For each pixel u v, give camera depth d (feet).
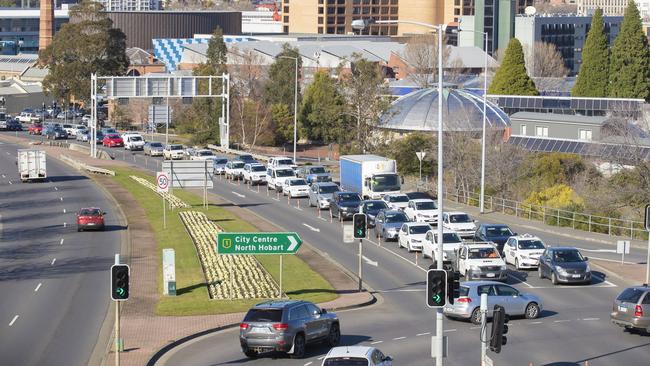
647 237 375.45
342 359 166.40
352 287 286.46
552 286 289.33
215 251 340.59
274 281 291.99
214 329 236.02
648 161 450.71
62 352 212.64
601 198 416.26
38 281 299.58
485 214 437.99
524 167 492.95
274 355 211.00
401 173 561.84
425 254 333.42
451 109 627.87
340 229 397.39
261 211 448.24
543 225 406.21
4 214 455.22
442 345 175.83
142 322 242.99
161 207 466.29
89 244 369.50
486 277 289.12
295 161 627.05
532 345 219.00
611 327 238.07
